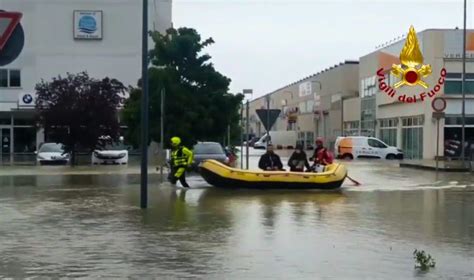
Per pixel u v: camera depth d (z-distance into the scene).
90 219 15.34
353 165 43.69
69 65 56.31
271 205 18.55
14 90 55.50
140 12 56.75
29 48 55.81
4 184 26.16
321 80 84.56
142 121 17.48
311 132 89.44
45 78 56.03
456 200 20.38
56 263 10.19
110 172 33.72
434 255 10.97
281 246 11.75
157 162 44.03
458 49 50.84
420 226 14.45
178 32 38.81
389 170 37.50
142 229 13.73
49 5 56.03
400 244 12.05
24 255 10.84
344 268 9.89
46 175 31.48
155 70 36.88
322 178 23.80
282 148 83.75
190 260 10.44
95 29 56.34
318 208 17.86
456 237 12.91
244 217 15.78
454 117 50.81
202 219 15.36
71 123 39.22
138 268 9.82
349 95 74.94
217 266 9.98
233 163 34.78
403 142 56.47
